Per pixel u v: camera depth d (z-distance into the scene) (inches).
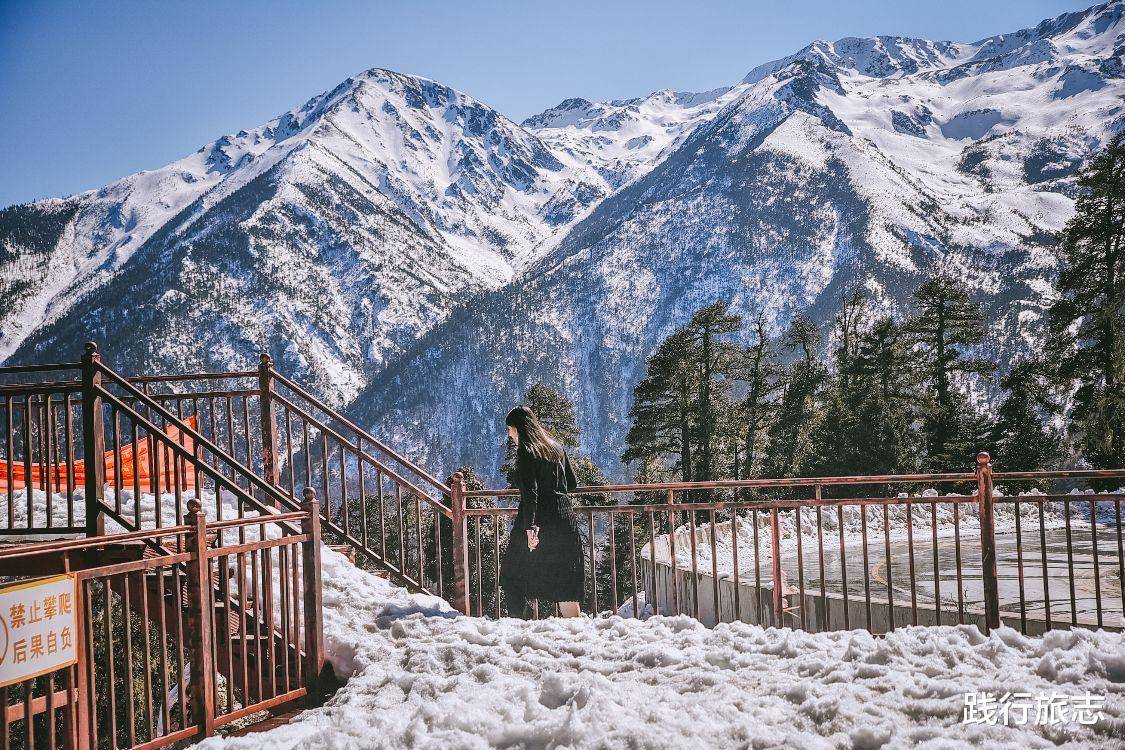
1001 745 144.6
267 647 244.7
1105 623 311.6
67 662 175.5
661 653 210.5
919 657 190.9
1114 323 1268.5
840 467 1478.8
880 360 1802.4
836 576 470.6
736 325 1841.8
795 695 177.6
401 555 315.3
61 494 385.1
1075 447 1312.7
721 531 648.4
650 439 1807.3
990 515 245.3
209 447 254.4
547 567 265.4
